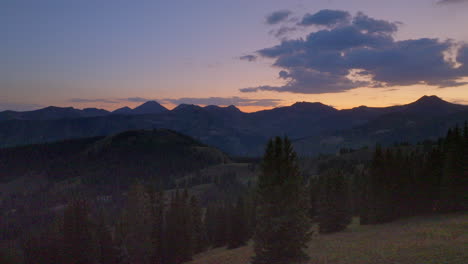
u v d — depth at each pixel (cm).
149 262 6181
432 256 2409
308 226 2898
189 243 6825
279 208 2823
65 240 6122
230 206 8862
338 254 3136
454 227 3641
